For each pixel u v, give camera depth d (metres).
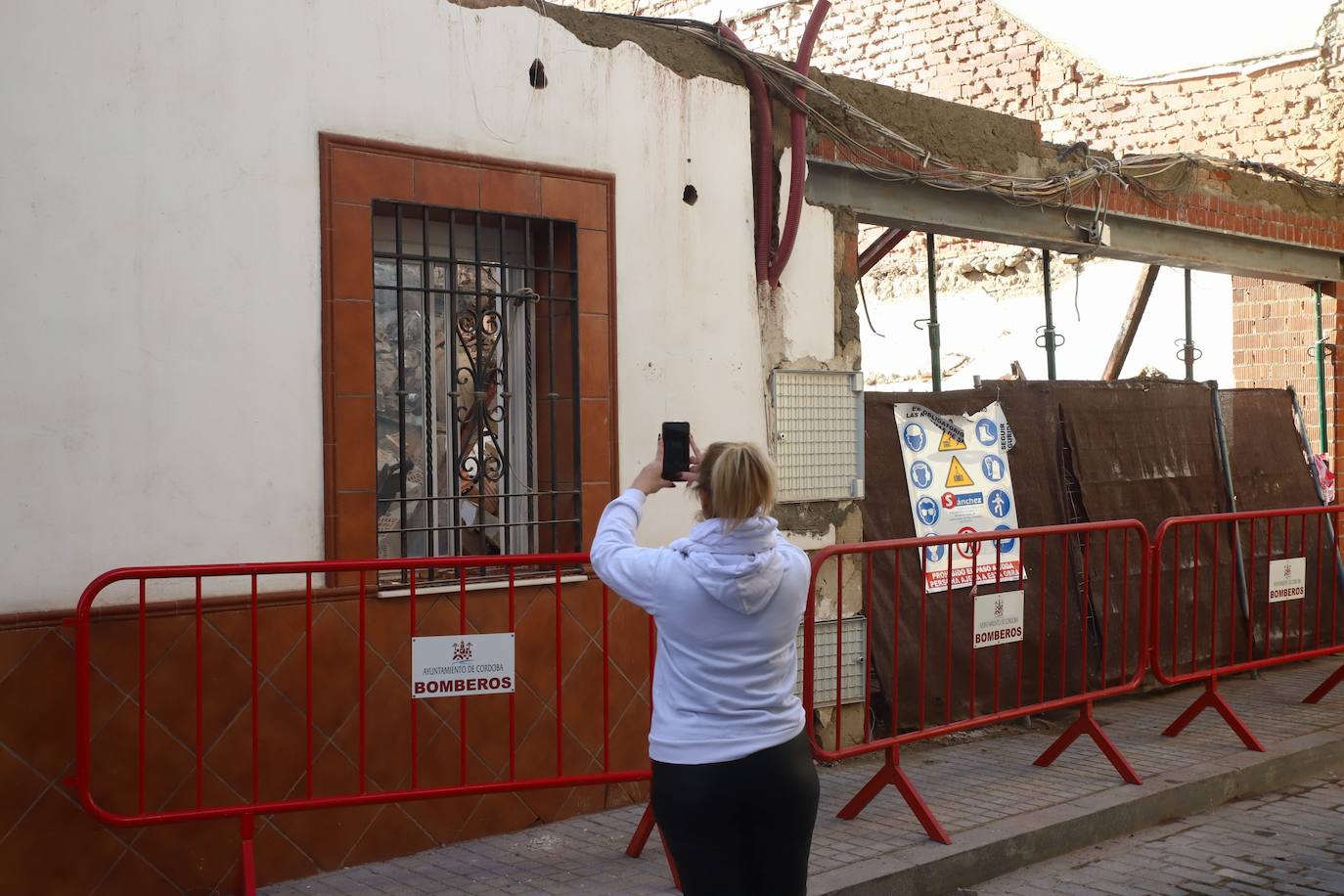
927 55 12.73
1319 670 9.05
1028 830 5.28
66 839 4.27
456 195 5.23
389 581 5.03
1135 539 8.16
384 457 5.32
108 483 4.39
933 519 7.11
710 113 6.09
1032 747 6.84
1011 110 12.20
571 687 5.55
